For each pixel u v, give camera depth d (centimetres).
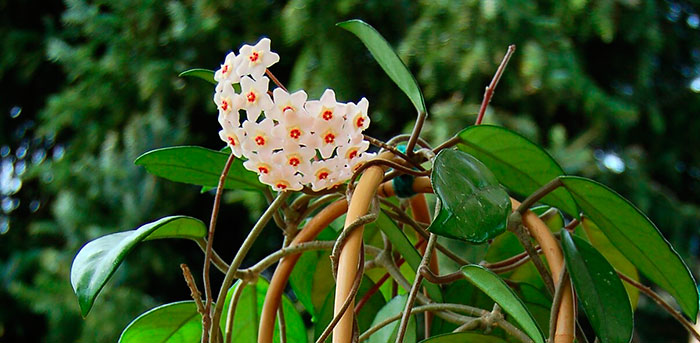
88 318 254
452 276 92
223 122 91
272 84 293
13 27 338
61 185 282
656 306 283
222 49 283
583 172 252
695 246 283
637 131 294
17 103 347
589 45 286
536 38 248
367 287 107
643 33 271
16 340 311
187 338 102
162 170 100
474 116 242
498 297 89
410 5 263
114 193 277
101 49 326
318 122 90
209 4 276
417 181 99
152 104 286
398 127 277
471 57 242
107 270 90
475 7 245
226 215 308
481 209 87
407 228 109
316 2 256
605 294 92
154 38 292
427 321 103
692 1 296
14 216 339
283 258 98
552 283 93
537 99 258
